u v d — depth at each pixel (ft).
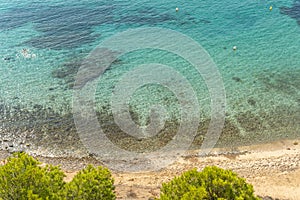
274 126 112.16
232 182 61.87
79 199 61.11
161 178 93.35
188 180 63.31
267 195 85.35
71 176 94.58
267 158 100.53
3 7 205.98
